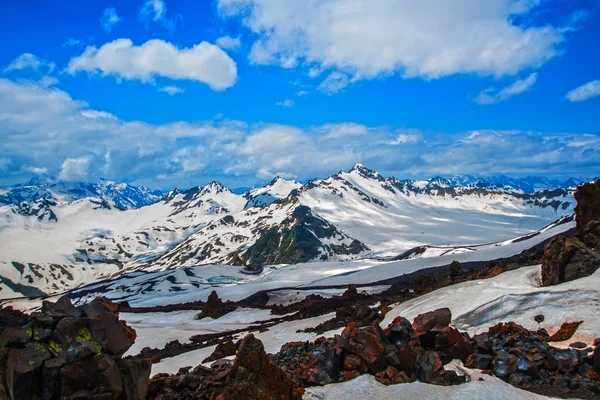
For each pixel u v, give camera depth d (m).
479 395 20.47
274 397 18.67
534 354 23.50
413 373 23.89
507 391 20.84
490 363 23.97
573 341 25.06
